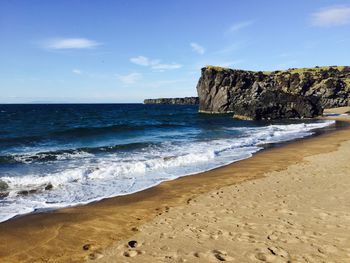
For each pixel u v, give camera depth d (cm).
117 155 1856
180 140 2623
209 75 9200
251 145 2300
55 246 664
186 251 595
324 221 707
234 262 543
